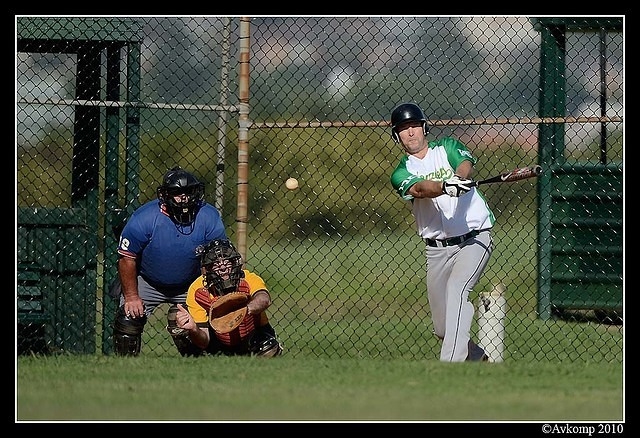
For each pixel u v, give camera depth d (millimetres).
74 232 31406
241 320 27312
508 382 23359
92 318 31562
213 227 29250
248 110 31625
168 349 34562
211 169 52312
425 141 28375
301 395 21891
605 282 39156
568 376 24156
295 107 44094
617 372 24812
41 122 38656
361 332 37812
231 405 21297
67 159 38969
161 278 29422
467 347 27719
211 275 27734
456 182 26719
